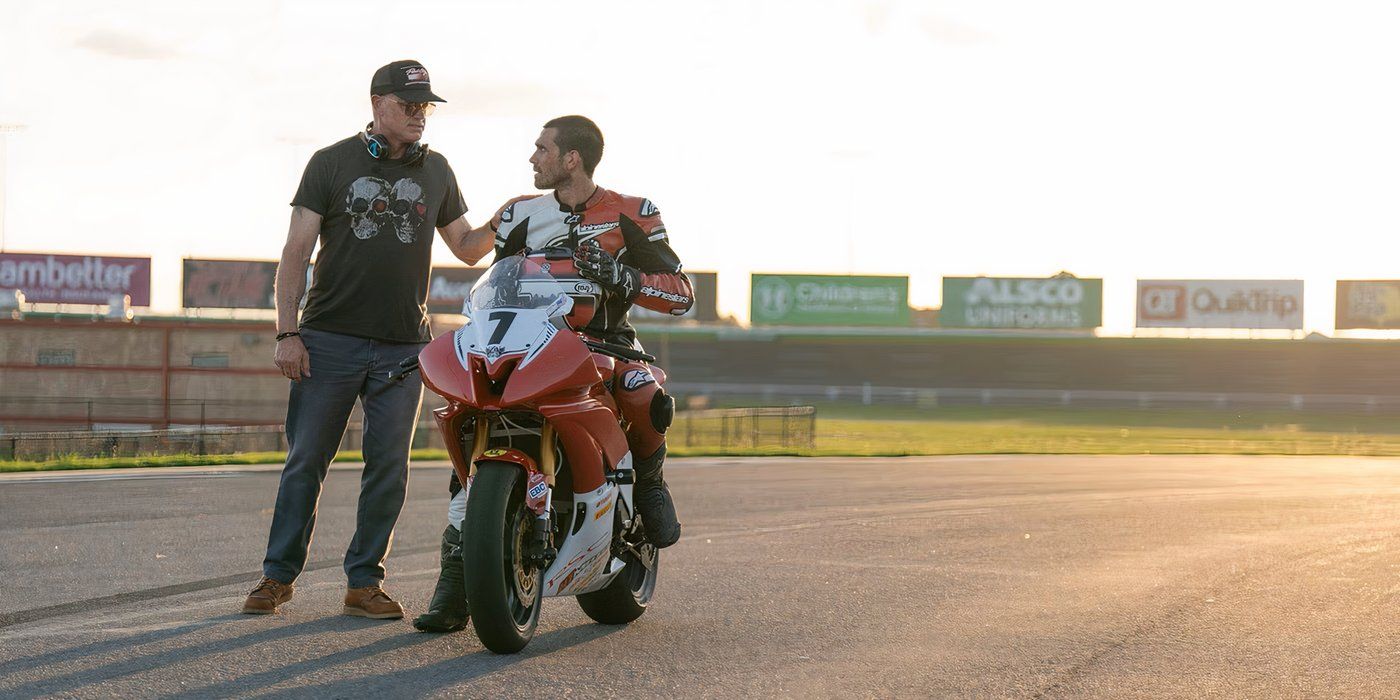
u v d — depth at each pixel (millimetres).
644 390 6582
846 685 5723
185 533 10938
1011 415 74750
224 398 41375
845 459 27016
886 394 91000
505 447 6398
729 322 92000
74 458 22328
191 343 41469
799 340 97062
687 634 6840
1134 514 13805
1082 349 94125
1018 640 6770
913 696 5551
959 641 6727
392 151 7176
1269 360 91625
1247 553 10453
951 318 89875
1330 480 20047
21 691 5238
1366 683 5891
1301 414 80438
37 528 11070
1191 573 9289
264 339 41656
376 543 7078
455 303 79438
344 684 5461
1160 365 93062
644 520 6840
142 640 6254
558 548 6262
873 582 8727
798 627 7066
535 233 6855
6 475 16984
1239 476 21016
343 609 7211
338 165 7129
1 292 68812
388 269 7160
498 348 5957
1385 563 9875
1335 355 91000
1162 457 29047
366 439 7199
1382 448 40125
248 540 10539
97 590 7957
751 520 13000
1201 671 6082
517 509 6141
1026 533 11859
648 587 7234
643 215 6859
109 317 61500
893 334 91688
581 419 6043
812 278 88188
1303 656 6445
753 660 6203
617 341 6867
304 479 7188
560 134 6719
